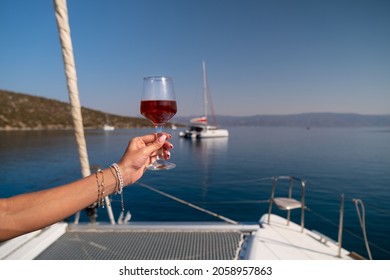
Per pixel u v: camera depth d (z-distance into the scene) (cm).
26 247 200
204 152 3406
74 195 64
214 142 5009
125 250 203
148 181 1722
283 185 1548
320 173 1950
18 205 60
